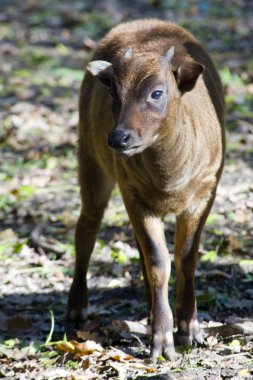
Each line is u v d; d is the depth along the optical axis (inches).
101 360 314.5
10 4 916.0
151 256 319.3
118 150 289.3
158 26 364.8
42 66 717.9
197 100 325.7
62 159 547.5
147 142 295.0
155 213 324.2
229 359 307.4
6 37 807.7
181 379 288.0
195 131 316.8
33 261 421.7
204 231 437.4
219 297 369.4
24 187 502.3
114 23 828.0
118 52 337.4
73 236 449.1
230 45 753.0
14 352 330.6
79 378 295.4
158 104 294.7
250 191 475.2
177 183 314.0
